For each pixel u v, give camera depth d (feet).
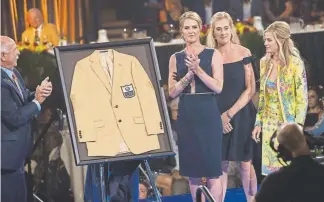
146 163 50.72
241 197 60.80
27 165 60.03
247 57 56.75
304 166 39.58
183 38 54.95
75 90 49.19
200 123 54.60
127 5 76.89
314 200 39.09
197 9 74.08
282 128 40.60
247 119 57.16
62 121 58.54
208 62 54.54
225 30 56.34
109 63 50.06
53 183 60.34
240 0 70.23
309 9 72.74
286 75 54.19
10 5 71.36
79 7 74.95
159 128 49.65
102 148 48.73
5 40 49.16
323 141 41.11
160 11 74.74
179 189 62.64
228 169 62.80
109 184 51.24
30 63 61.93
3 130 48.96
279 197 39.42
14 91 49.16
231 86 56.65
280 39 54.08
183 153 55.26
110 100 49.49
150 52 50.62
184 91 54.85
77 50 49.88
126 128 49.24
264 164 55.36
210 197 44.42
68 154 60.44
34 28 67.00
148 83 50.21
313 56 64.75
